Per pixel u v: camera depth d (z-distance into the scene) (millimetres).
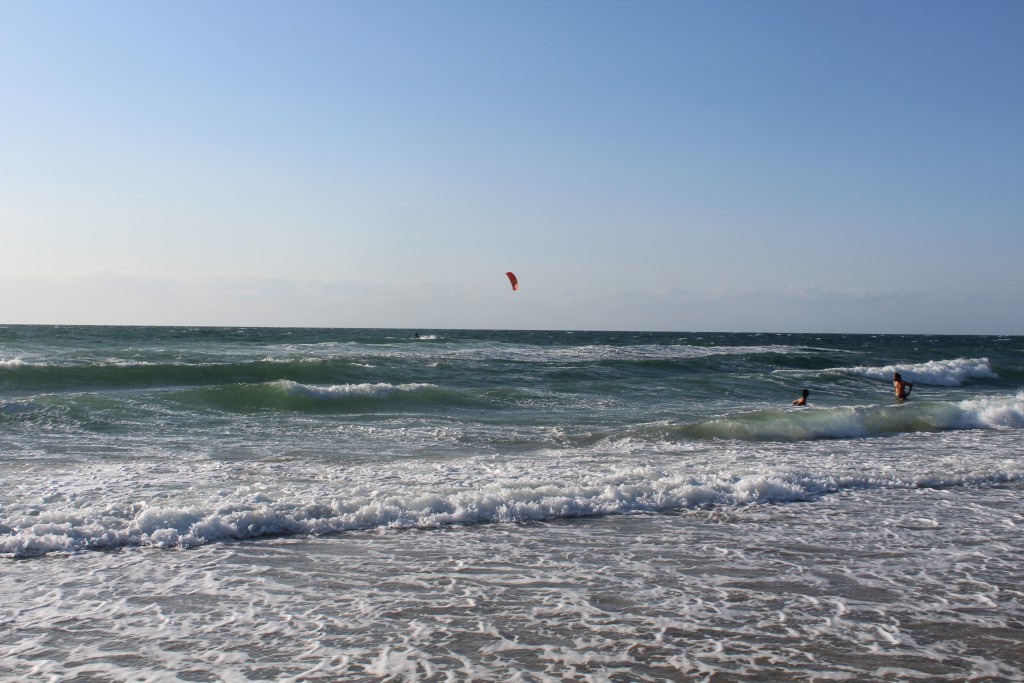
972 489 10086
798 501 9242
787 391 24562
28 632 5035
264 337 57656
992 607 5684
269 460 11031
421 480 9688
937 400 23312
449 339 57469
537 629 5184
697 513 8578
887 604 5723
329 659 4684
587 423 15797
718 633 5141
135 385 20969
